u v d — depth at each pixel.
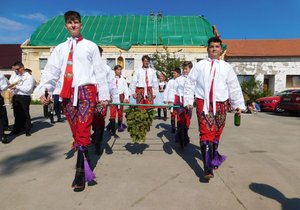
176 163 5.54
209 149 4.48
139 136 6.10
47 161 5.58
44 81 4.29
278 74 29.33
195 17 32.47
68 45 4.22
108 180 4.56
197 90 4.66
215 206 3.69
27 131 8.16
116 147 6.84
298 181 4.64
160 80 12.98
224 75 4.57
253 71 29.45
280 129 10.12
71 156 5.94
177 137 7.01
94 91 4.24
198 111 4.61
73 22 4.16
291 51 29.89
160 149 6.69
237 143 7.53
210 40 4.63
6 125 8.97
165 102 9.16
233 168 5.28
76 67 4.15
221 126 4.62
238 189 4.26
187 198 3.92
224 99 4.56
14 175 4.77
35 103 26.08
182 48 27.73
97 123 6.03
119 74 9.18
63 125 10.34
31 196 3.93
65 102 4.27
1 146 6.85
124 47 27.77
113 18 31.95
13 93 8.18
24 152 6.27
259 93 21.56
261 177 4.80
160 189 4.22
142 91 8.62
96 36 29.11
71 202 3.75
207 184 4.44
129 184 4.40
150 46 27.78
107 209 3.56
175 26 30.50
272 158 6.02
